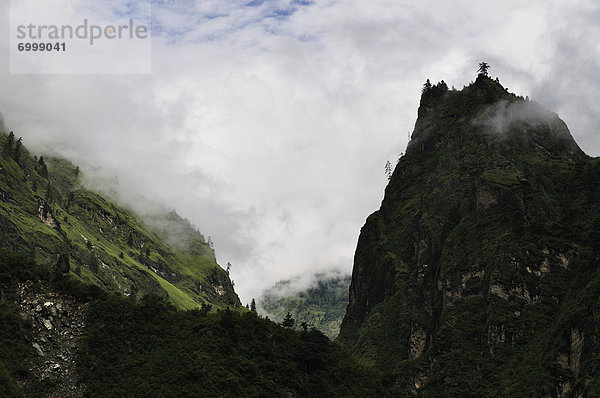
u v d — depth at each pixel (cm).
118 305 13562
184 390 11900
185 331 13488
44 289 13175
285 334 14525
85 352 12325
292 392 13075
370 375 14888
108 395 11688
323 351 14450
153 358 12600
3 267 13125
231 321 13825
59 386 11606
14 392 10894
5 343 11725
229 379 12250
